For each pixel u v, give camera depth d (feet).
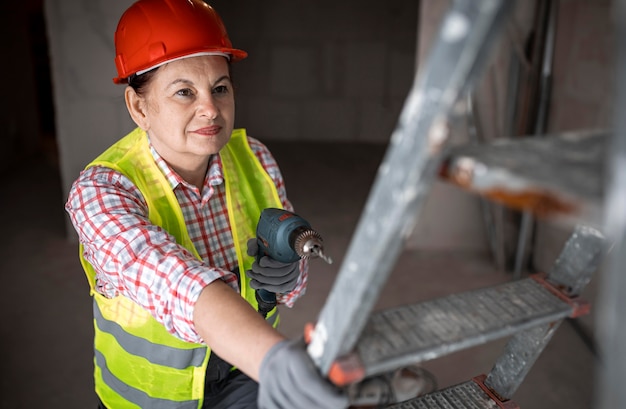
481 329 2.42
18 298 9.68
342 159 18.29
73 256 11.24
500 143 1.91
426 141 1.60
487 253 11.68
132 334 3.95
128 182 3.85
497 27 1.47
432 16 10.09
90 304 9.57
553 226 10.12
